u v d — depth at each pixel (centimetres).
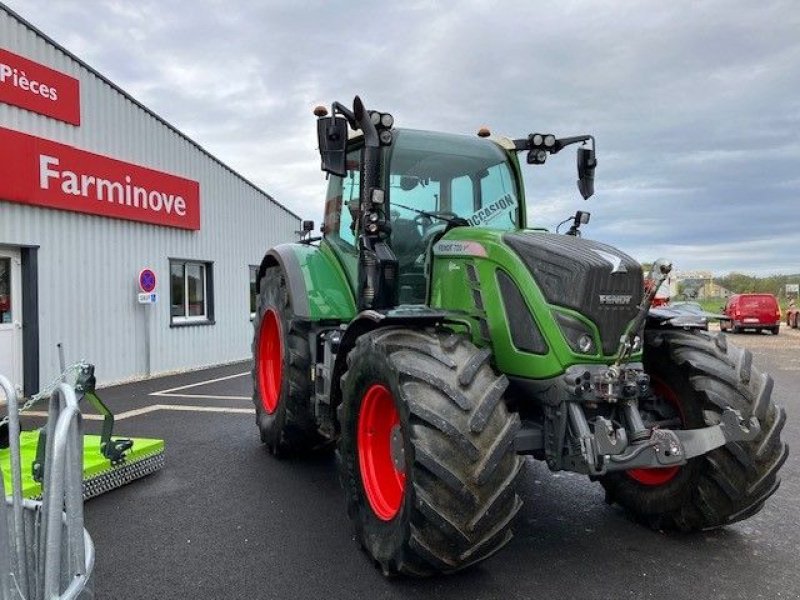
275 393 555
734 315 2672
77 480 201
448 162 438
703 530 376
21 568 211
